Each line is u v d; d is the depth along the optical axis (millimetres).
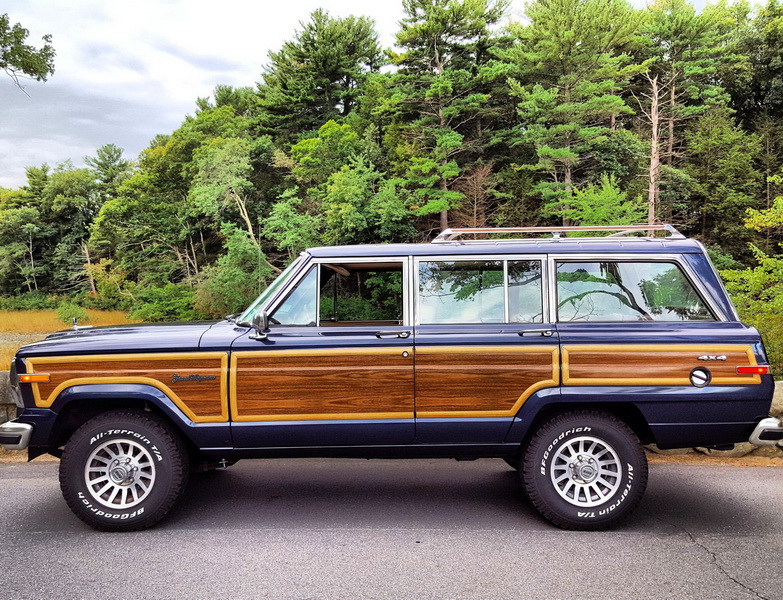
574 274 4164
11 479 5336
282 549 3713
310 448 4074
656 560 3508
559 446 3990
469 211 31453
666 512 4348
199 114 47656
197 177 37656
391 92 34312
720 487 4930
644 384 3951
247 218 35750
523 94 30125
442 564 3469
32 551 3711
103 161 71688
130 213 47594
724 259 29875
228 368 4016
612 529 4020
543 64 31266
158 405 3992
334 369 4027
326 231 31438
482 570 3381
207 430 4000
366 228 30094
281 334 4078
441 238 4422
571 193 29047
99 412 4266
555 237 4355
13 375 4078
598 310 4121
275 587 3186
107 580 3287
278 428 4008
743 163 31547
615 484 3973
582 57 29328
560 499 3984
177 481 4023
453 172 29594
